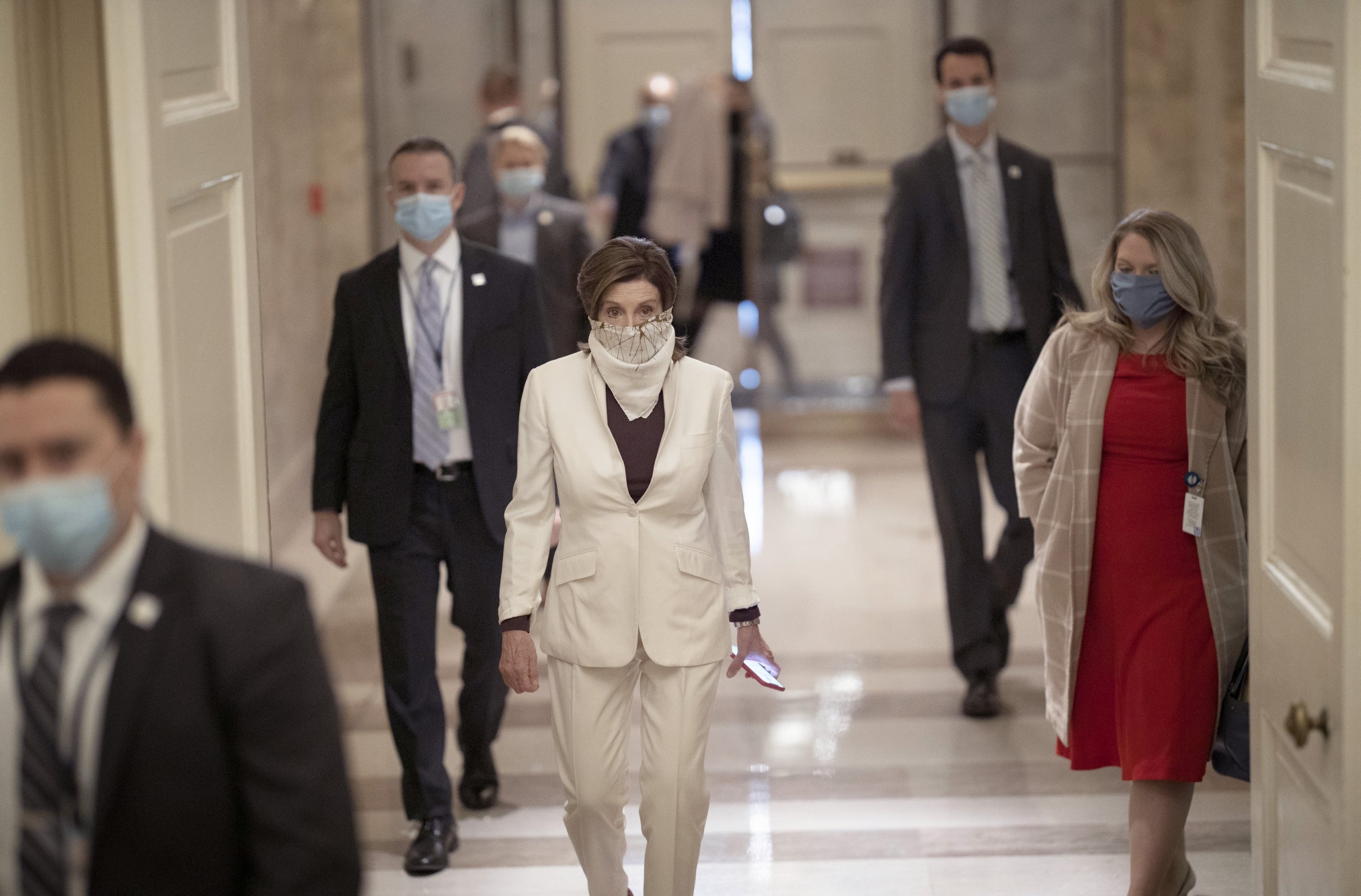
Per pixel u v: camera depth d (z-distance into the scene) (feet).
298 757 10.81
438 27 52.13
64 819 10.55
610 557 18.07
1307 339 15.31
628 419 18.21
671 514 18.19
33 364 10.37
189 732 10.59
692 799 18.22
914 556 42.42
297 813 10.73
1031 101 52.06
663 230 57.36
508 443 23.11
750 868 23.35
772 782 26.89
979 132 29.35
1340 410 13.88
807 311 58.65
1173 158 49.29
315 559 40.93
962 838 24.32
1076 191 52.19
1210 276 19.45
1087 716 20.31
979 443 29.84
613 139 57.52
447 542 23.04
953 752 28.17
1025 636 35.06
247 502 19.26
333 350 23.34
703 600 18.29
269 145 40.04
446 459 22.84
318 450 23.56
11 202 15.24
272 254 40.14
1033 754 27.96
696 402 18.37
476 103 52.85
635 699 31.42
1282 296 16.33
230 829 10.83
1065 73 51.80
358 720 30.19
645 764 18.33
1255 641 17.57
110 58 15.26
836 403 58.90
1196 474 19.38
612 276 17.90
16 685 10.53
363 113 47.70
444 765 23.56
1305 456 15.39
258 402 19.65
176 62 16.90
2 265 15.08
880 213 57.98
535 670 18.58
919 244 29.58
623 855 19.30
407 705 23.11
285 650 10.89
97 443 10.41
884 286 30.01
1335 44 13.96
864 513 47.37
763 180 57.57
